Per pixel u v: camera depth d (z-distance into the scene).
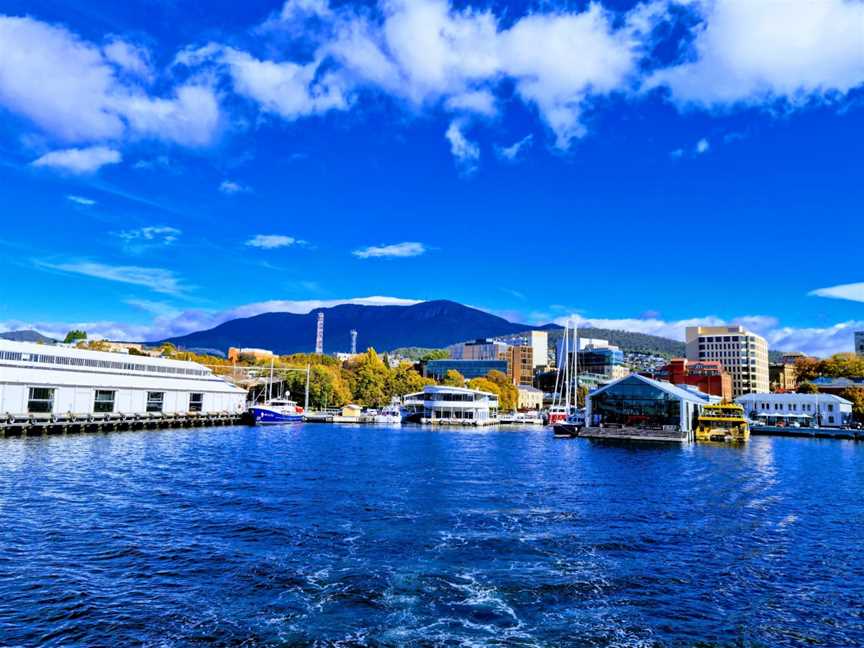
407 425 183.38
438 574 28.89
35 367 113.50
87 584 26.56
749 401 195.88
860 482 63.50
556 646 21.83
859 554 33.69
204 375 160.75
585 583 28.09
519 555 32.09
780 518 43.12
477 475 62.16
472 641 22.06
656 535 37.03
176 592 25.94
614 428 130.75
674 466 76.81
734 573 30.00
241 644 21.47
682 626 23.67
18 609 23.73
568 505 46.00
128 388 128.50
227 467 63.75
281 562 30.05
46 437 97.56
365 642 21.83
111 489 48.28
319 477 57.38
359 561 30.47
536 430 178.75
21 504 41.50
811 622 24.25
